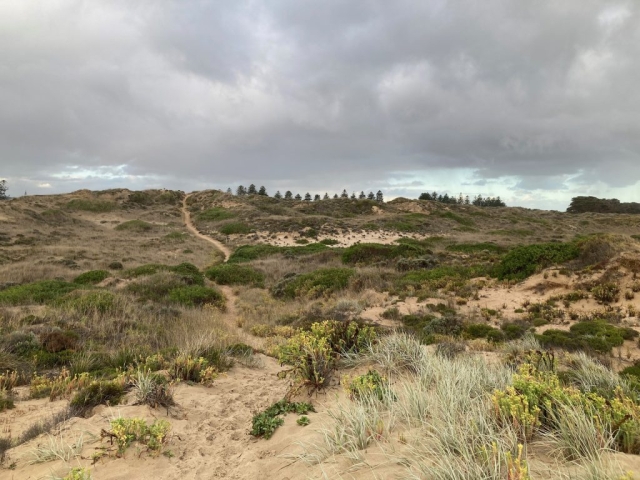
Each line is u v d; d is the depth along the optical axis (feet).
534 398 9.55
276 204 218.79
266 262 79.05
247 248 102.73
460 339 26.27
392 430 10.17
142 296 45.52
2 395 15.48
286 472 9.43
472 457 7.77
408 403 11.09
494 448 7.25
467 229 150.41
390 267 60.23
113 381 15.90
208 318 36.52
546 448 8.36
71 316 31.04
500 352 22.13
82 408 13.84
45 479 9.28
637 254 36.94
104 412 13.44
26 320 28.32
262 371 20.85
